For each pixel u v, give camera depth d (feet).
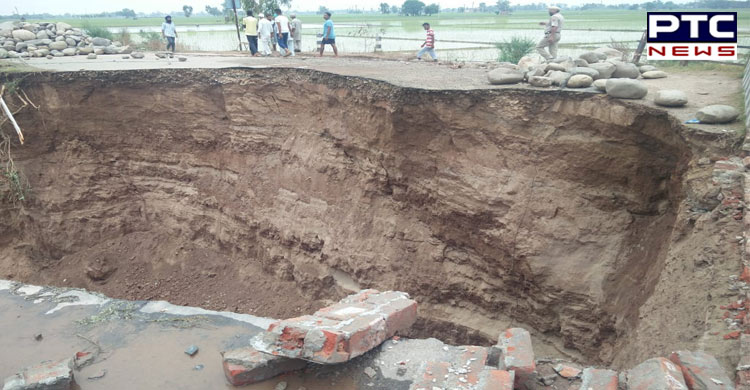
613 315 25.52
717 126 21.75
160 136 41.75
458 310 32.17
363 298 19.70
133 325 20.31
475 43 75.72
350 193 35.40
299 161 37.19
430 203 32.04
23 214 42.60
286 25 54.03
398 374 16.12
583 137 25.94
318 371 16.57
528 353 14.87
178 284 40.34
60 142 42.29
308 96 35.94
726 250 17.38
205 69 38.75
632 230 26.04
